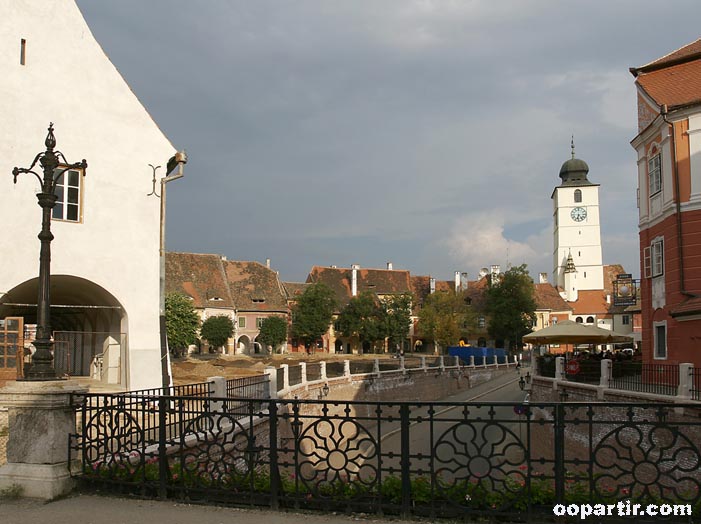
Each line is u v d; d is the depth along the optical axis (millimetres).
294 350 79625
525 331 77500
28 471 7926
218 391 14750
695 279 22078
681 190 22750
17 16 17422
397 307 80375
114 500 7758
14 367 15508
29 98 17453
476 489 6871
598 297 92688
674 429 6414
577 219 95250
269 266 89125
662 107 23141
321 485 7367
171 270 74062
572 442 21000
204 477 7988
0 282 16562
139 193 19625
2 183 16766
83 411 8188
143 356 19094
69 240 17984
